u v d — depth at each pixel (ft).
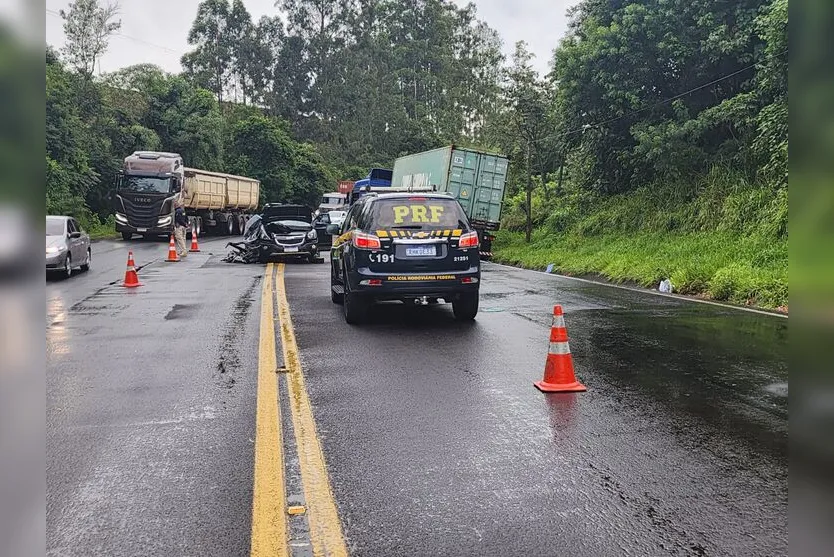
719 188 63.93
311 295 45.14
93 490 14.06
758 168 61.11
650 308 39.27
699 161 69.92
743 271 44.45
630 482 14.38
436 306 40.16
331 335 31.01
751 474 14.75
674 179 72.69
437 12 273.75
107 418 18.88
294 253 69.31
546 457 15.84
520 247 84.84
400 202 33.14
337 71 259.39
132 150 140.26
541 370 24.32
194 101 166.40
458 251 32.81
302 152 224.53
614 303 41.52
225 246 95.04
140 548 11.67
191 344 29.01
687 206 67.51
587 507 13.21
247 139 201.67
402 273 32.32
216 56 247.29
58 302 41.22
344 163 247.09
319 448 16.47
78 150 113.39
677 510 13.05
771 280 41.16
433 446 16.58
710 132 69.67
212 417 18.97
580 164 91.91
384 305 40.68
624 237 72.02
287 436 17.34
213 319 35.37
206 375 23.70
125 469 15.20
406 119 256.11
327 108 258.57
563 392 21.30
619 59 73.05
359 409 19.57
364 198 35.58
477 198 75.36
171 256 71.26
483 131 212.84
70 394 21.27
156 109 159.33
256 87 254.68
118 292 45.93
